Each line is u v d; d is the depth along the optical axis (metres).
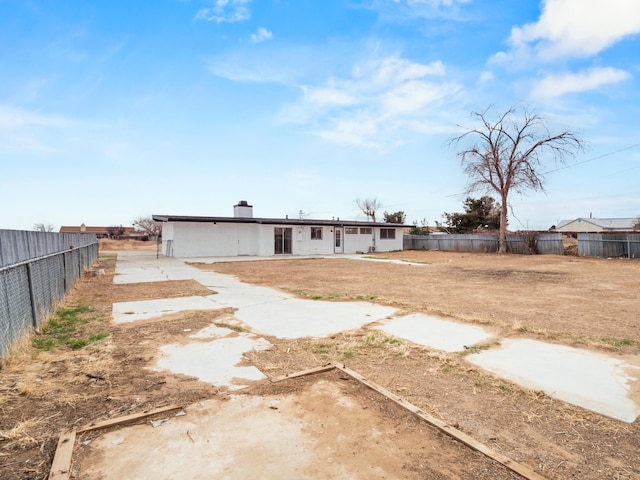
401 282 10.28
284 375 3.26
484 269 14.12
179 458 1.99
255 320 5.45
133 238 55.38
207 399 2.77
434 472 1.88
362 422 2.43
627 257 19.19
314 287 9.23
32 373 3.31
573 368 3.47
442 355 3.80
